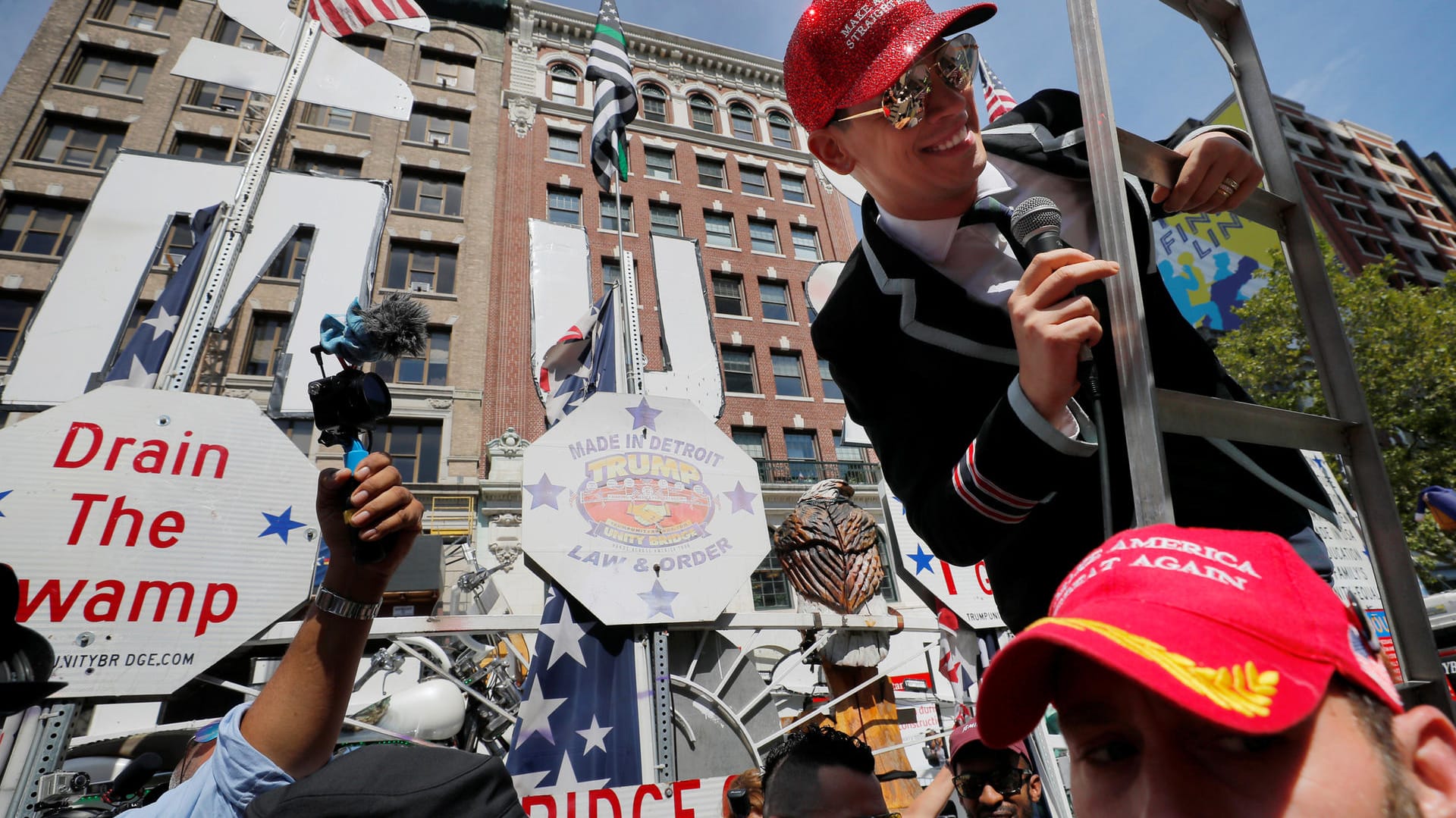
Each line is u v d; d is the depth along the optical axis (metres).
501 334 18.70
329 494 1.26
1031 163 1.48
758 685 5.47
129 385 4.28
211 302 4.77
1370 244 37.94
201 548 3.61
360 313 1.32
